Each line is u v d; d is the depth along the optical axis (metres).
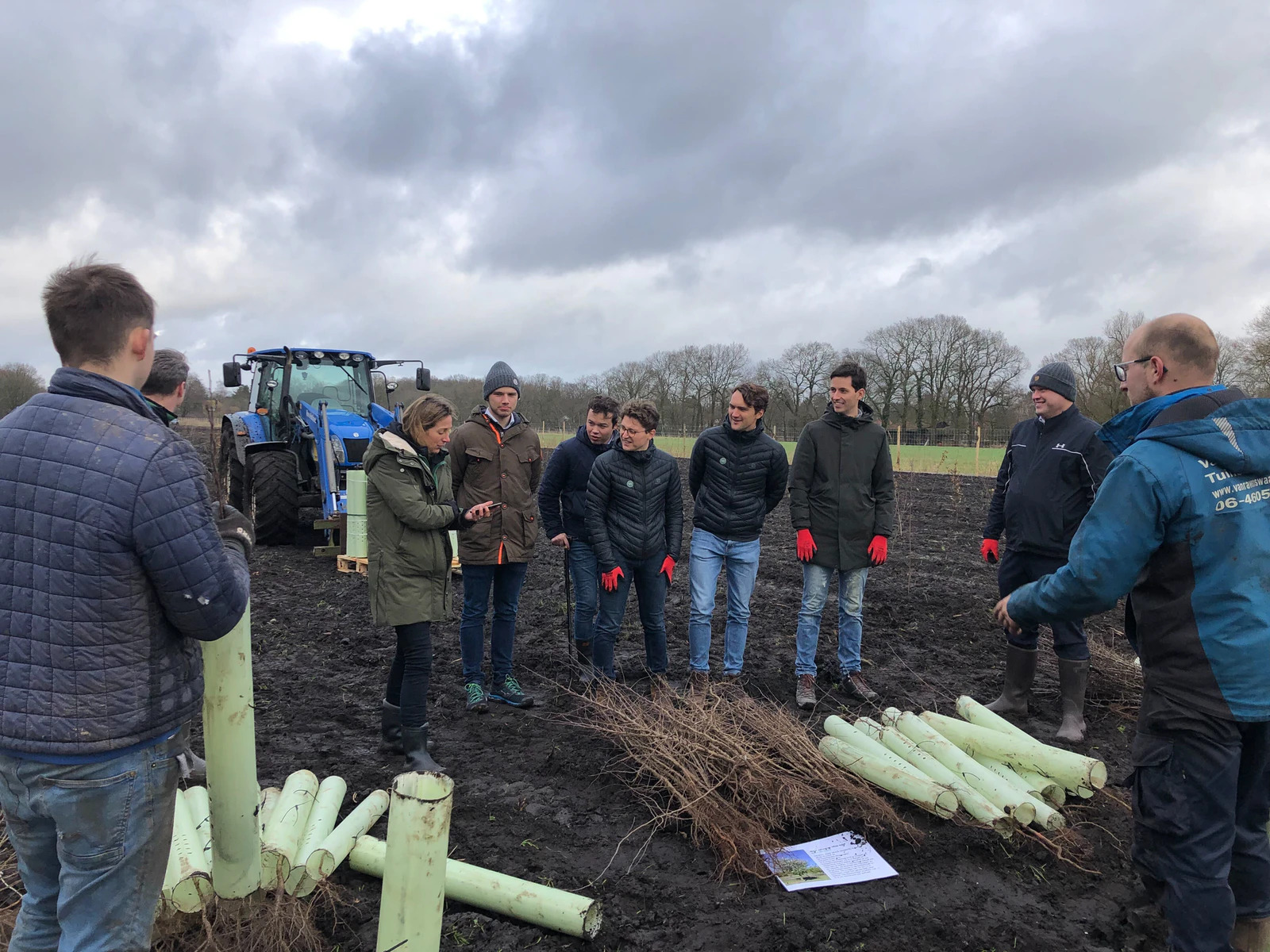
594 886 2.72
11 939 1.76
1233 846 2.12
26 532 1.58
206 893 2.28
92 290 1.66
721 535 4.49
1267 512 2.05
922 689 4.78
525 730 4.07
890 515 4.49
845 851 2.95
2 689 1.57
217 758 2.04
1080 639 4.05
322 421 8.62
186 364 2.44
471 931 2.47
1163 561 2.11
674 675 4.97
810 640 4.48
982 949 2.44
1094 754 3.89
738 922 2.54
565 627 6.12
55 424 1.62
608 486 4.34
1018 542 4.15
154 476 1.62
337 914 2.51
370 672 5.05
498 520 4.23
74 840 1.63
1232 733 2.02
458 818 3.16
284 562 8.55
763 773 3.16
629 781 3.46
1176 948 2.08
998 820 3.01
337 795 3.04
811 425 4.52
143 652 1.66
